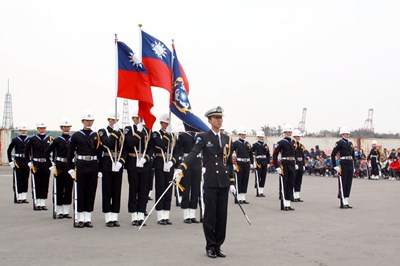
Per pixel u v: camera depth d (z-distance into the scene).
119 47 11.42
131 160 10.97
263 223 11.38
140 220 11.12
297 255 7.87
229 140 8.21
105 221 11.38
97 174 10.94
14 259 7.48
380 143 39.56
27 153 14.23
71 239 9.20
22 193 15.77
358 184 24.14
